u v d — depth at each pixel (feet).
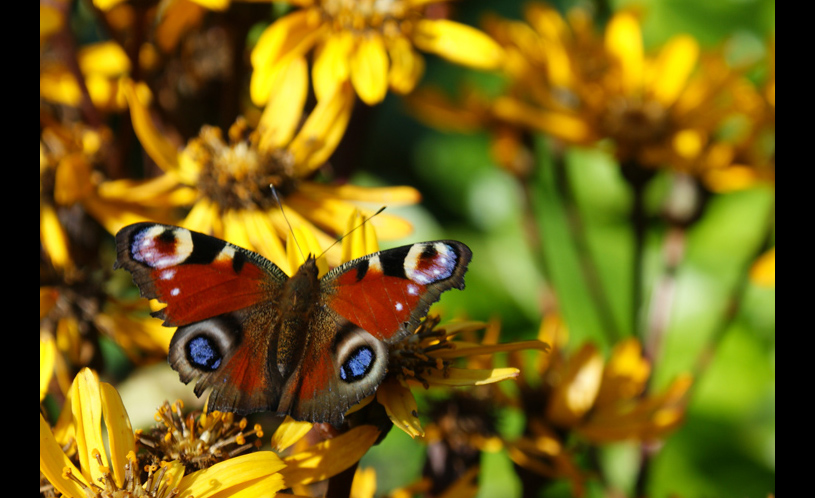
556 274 2.30
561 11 2.58
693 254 2.28
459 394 1.57
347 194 1.56
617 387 1.61
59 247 1.55
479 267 2.36
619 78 1.77
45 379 1.45
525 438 1.59
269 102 1.57
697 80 1.76
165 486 1.36
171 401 1.58
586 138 1.74
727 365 2.14
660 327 1.73
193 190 1.55
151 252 1.38
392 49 1.58
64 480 1.35
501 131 1.80
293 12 1.59
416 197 1.56
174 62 1.63
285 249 1.54
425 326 1.43
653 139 1.73
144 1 1.55
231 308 1.39
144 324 1.54
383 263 1.40
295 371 1.38
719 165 1.73
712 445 2.05
